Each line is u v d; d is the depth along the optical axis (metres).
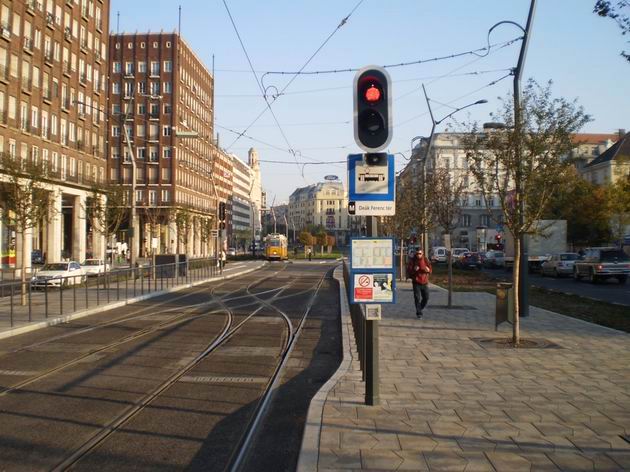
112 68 75.94
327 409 6.71
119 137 75.62
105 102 58.22
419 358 9.93
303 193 166.12
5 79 41.44
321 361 10.49
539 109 11.22
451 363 9.48
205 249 91.56
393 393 7.49
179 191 77.12
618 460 5.05
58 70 48.81
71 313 16.62
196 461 5.44
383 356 10.12
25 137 43.88
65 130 50.22
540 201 11.36
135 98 75.56
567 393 7.45
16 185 22.95
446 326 14.08
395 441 5.56
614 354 10.23
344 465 4.95
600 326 13.96
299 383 8.79
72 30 51.22
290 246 127.62
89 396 7.84
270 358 10.71
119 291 23.30
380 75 7.00
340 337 13.29
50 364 10.03
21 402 7.52
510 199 12.05
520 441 5.54
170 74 75.50
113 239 56.25
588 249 34.16
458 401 7.07
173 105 75.44
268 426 6.61
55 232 47.38
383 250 6.96
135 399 7.69
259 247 127.50
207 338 12.96
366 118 7.00
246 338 13.03
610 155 66.31
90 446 5.82
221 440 6.05
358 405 6.89
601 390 7.60
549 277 38.94
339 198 149.62
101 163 57.34
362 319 8.70
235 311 18.53
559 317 15.80
